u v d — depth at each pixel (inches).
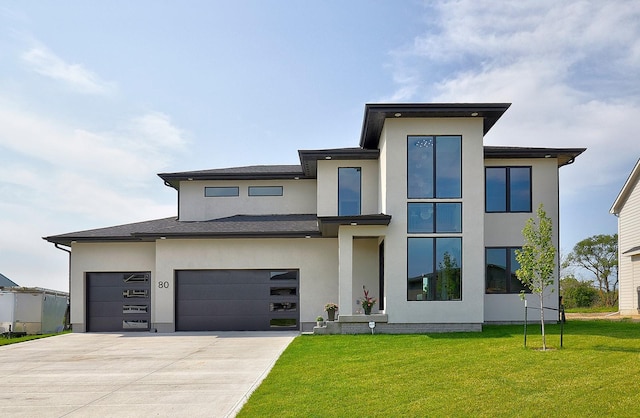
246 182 995.3
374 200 836.0
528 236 560.7
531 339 596.7
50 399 407.8
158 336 801.6
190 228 887.1
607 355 475.2
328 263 866.8
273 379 435.8
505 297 791.7
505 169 812.6
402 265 716.0
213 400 391.2
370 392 381.7
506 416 318.0
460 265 715.4
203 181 998.4
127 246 911.0
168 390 427.2
